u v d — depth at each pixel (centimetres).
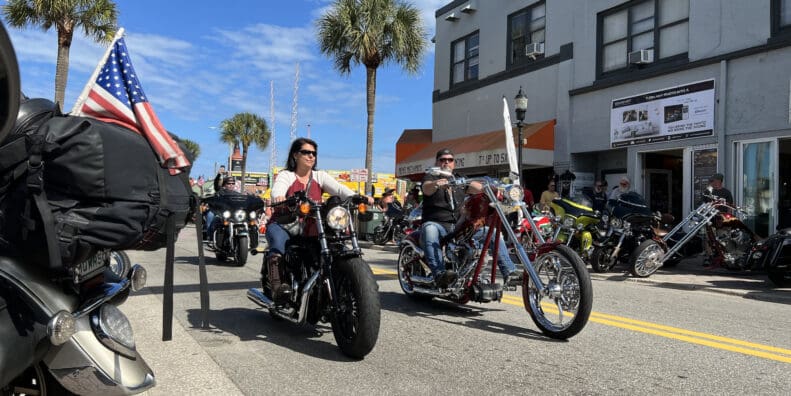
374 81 1995
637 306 674
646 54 1350
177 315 574
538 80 1675
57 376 232
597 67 1492
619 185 1397
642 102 1362
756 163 1134
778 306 703
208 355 432
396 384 370
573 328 468
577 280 469
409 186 2216
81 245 229
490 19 1883
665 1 1331
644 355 446
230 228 1001
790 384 381
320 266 441
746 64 1148
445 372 396
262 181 5384
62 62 1534
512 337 496
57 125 225
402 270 672
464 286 557
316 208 441
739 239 919
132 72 279
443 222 593
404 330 519
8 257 230
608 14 1477
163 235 263
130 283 285
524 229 600
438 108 2128
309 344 466
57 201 229
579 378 387
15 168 219
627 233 986
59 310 233
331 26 1934
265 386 364
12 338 213
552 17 1633
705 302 719
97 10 1524
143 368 258
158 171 253
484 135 1809
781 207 1213
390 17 1942
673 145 1293
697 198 1241
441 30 2125
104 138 234
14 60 181
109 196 233
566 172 1545
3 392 239
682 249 1041
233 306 625
